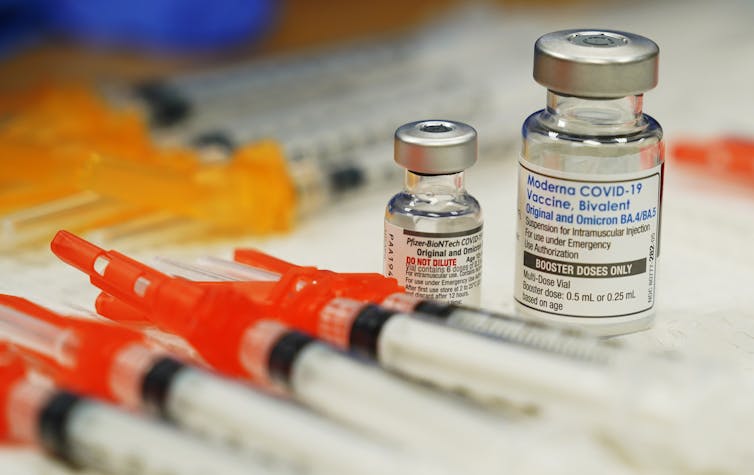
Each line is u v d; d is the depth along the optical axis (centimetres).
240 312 32
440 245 34
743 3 61
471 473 30
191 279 34
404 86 49
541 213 34
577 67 33
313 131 44
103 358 31
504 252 39
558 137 34
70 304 35
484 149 45
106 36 55
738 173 43
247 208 40
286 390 32
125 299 33
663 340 34
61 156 40
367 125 45
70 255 33
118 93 46
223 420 30
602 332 34
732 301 36
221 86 47
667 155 44
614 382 30
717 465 30
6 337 32
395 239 34
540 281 34
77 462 30
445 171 34
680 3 61
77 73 51
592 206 34
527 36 53
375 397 31
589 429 30
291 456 30
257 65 50
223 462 29
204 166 40
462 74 50
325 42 55
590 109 34
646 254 34
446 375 32
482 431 30
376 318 32
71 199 40
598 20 57
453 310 33
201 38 54
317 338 32
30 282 37
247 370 32
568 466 30
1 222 39
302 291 33
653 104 48
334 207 42
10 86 49
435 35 54
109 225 40
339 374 31
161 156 41
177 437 30
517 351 31
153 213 40
